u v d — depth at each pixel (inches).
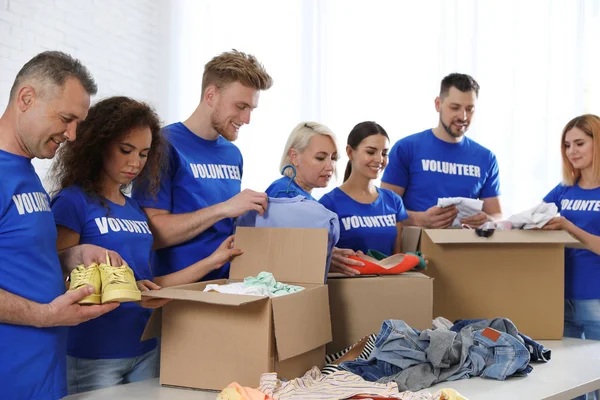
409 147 117.6
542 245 92.3
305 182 95.7
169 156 81.7
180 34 196.5
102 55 172.7
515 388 66.7
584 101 150.9
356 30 181.0
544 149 154.6
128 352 70.9
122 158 69.2
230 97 82.4
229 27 194.2
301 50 187.5
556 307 92.4
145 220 75.3
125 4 181.0
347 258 82.6
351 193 101.2
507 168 157.9
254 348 62.6
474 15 162.7
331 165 95.3
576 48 151.3
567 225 94.6
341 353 75.6
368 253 92.0
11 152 55.9
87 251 61.6
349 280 79.0
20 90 55.1
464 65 164.2
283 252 75.2
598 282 100.3
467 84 112.4
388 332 69.6
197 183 83.1
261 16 191.8
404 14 174.7
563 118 153.0
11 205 54.3
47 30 154.2
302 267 73.7
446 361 69.5
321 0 185.2
